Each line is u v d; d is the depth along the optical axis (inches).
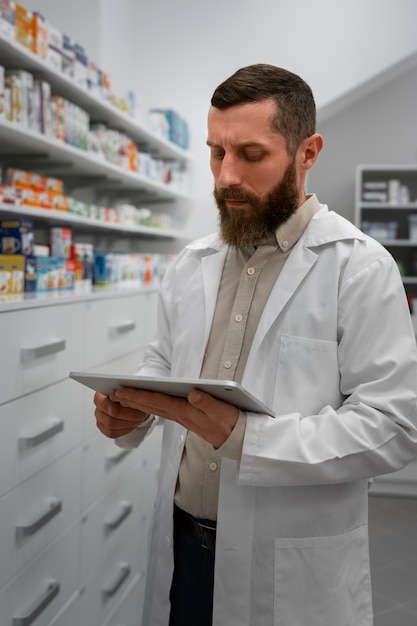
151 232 138.4
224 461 48.6
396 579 120.3
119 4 161.9
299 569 47.9
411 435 45.6
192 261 58.1
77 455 81.7
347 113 262.5
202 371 52.1
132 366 104.7
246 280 51.4
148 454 110.4
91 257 106.3
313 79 168.6
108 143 117.8
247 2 169.8
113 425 52.7
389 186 245.3
